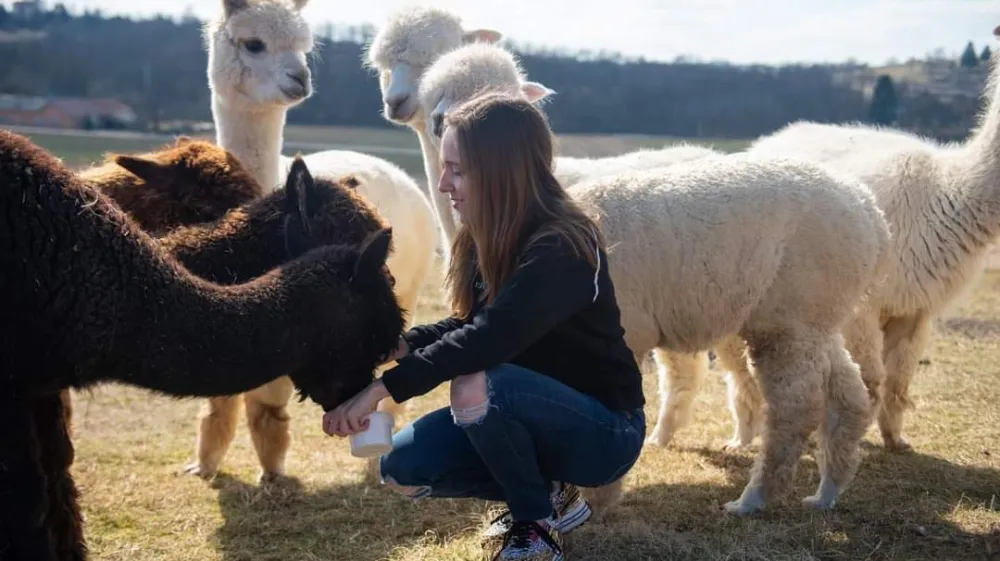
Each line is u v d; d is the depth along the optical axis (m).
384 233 3.12
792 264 4.23
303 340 3.06
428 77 5.14
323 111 41.00
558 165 5.66
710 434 5.86
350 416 3.06
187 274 3.09
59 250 2.92
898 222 5.31
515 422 3.09
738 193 4.21
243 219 4.11
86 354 2.92
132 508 4.57
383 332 3.22
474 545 3.96
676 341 4.34
